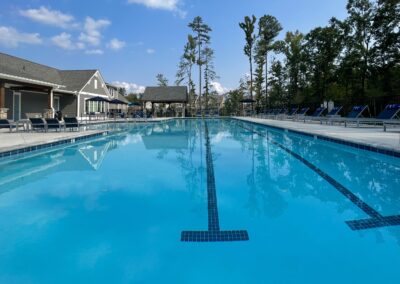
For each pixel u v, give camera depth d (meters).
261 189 4.77
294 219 3.44
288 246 2.77
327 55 23.62
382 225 3.24
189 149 9.32
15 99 19.77
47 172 6.04
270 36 35.69
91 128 17.41
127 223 3.37
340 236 2.97
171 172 6.03
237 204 4.03
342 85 22.58
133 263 2.49
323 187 4.88
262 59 36.72
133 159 7.57
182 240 2.92
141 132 15.60
